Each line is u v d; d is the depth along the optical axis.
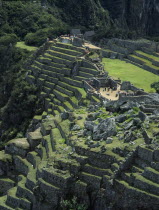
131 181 109.38
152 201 104.44
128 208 107.50
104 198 112.75
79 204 115.12
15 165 157.00
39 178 122.94
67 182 117.75
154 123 122.69
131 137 120.06
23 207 126.62
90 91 196.00
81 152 122.94
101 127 127.75
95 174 117.19
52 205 118.12
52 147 140.25
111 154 117.44
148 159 112.00
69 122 150.38
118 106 141.75
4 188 153.12
